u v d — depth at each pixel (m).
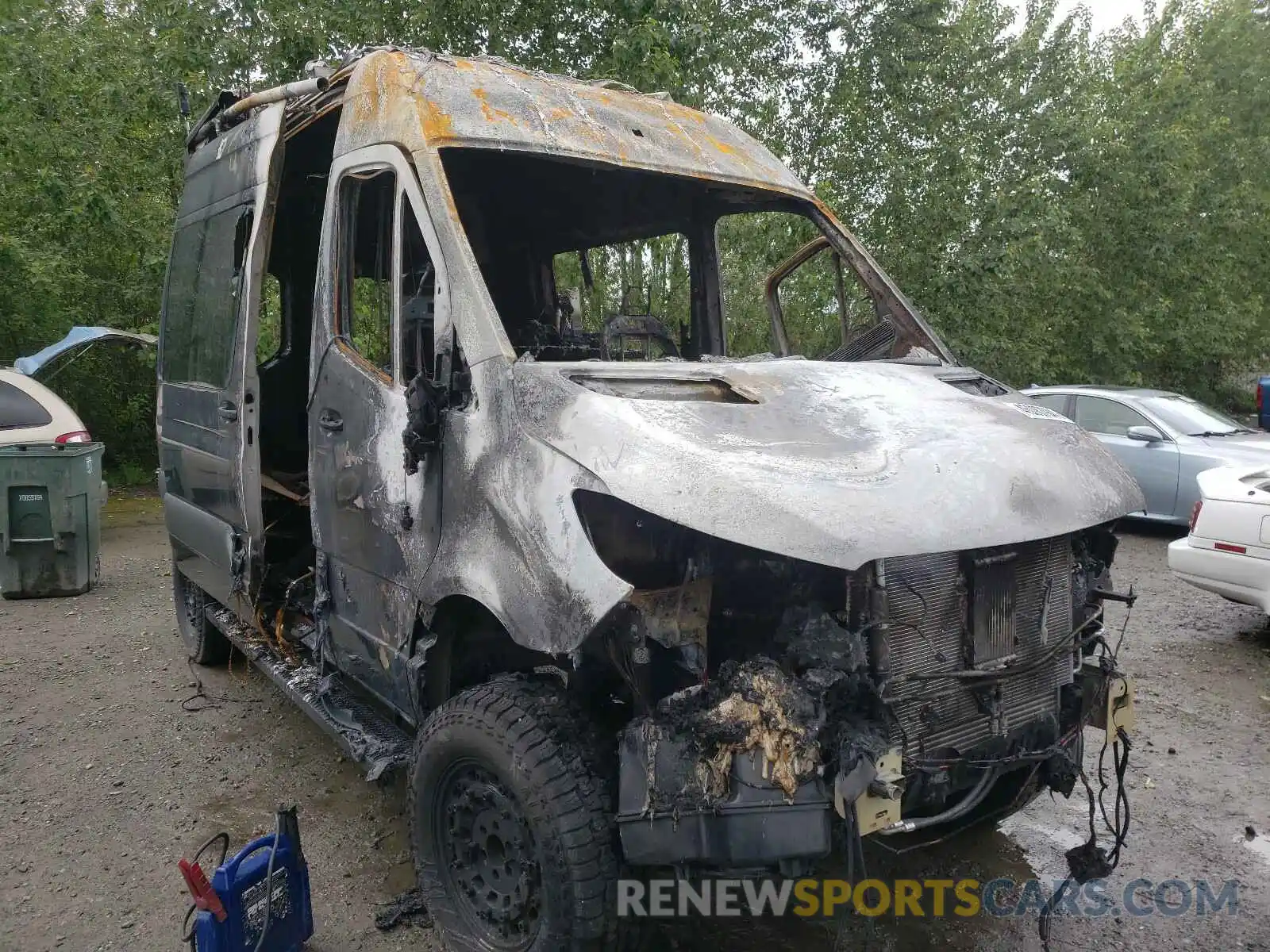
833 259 4.46
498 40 11.90
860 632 2.56
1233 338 19.33
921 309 14.32
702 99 12.76
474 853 3.03
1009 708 2.93
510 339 4.27
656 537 2.72
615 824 2.67
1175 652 6.61
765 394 2.97
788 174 4.45
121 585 8.45
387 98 3.52
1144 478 10.36
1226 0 22.14
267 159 4.40
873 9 14.41
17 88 11.91
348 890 3.59
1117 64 19.27
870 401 3.09
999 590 2.89
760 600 2.73
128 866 3.75
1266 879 3.74
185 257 5.59
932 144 14.52
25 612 7.54
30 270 11.76
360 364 3.59
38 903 3.50
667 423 2.64
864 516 2.46
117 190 12.76
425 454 3.09
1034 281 15.48
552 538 2.59
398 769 3.40
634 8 11.77
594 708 2.97
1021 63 15.80
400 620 3.30
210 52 11.63
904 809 2.79
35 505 7.83
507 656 3.31
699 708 2.51
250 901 2.88
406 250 3.37
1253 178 20.06
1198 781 4.61
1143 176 17.06
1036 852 3.94
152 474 14.36
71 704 5.47
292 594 4.72
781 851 2.38
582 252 4.80
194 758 4.74
